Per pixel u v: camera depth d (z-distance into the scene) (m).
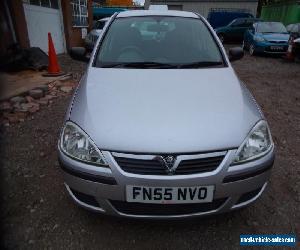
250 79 6.79
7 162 2.79
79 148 1.75
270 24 11.66
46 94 4.82
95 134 1.74
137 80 2.26
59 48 9.91
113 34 2.85
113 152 1.68
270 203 2.29
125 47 2.72
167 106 1.92
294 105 4.79
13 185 2.45
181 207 1.73
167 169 1.63
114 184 1.67
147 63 2.56
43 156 2.91
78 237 1.94
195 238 1.95
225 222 2.09
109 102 1.98
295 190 2.45
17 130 3.50
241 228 2.04
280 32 11.19
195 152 1.66
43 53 6.72
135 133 1.71
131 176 1.65
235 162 1.71
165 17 3.05
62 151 1.83
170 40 2.80
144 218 1.75
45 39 8.86
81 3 11.28
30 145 3.13
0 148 3.04
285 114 4.32
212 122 1.80
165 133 1.71
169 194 1.66
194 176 1.64
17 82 5.28
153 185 1.64
